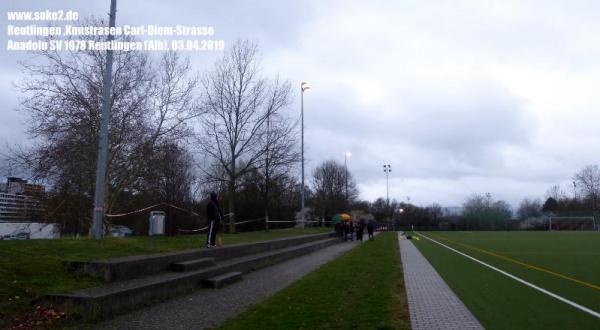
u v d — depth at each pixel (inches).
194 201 1675.7
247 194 1899.6
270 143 1376.7
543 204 4877.0
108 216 930.1
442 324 362.0
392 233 2422.5
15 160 871.1
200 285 530.9
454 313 401.4
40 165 879.7
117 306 389.1
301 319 370.6
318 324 354.9
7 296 358.6
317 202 3383.4
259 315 384.2
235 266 637.9
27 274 407.5
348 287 531.8
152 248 598.9
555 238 1758.1
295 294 483.2
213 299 465.1
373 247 1239.5
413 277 637.9
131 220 1352.1
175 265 535.8
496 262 848.9
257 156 1362.0
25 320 336.8
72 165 895.7
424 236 2039.9
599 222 3203.7
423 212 3951.8
